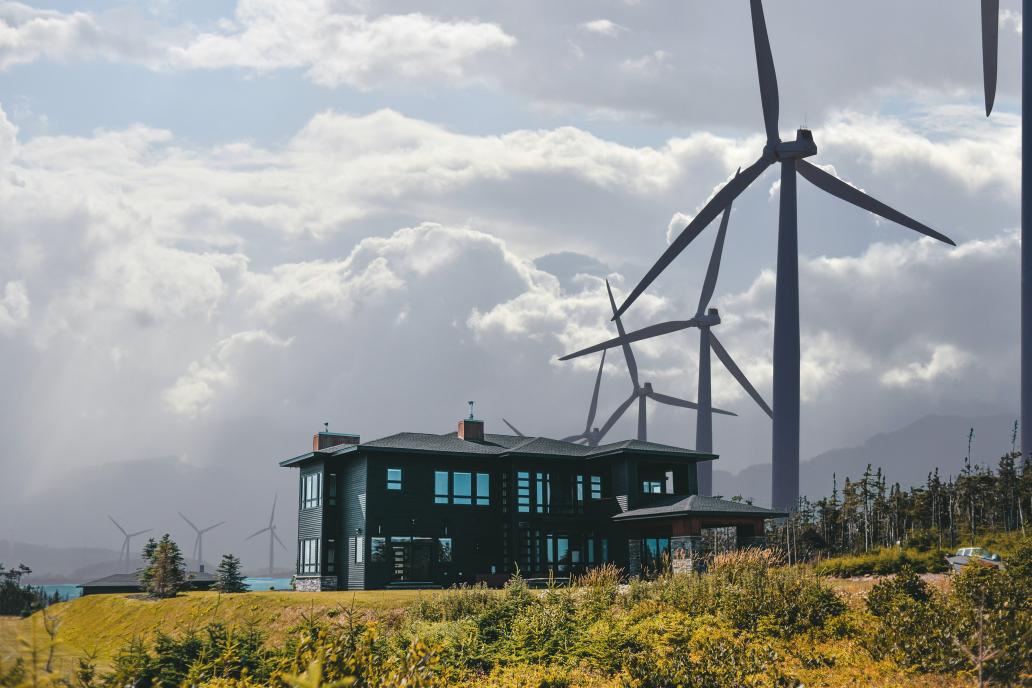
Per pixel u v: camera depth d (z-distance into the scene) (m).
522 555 54.88
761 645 19.89
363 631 14.45
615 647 19.64
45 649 8.22
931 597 23.39
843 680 17.75
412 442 56.19
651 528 53.75
